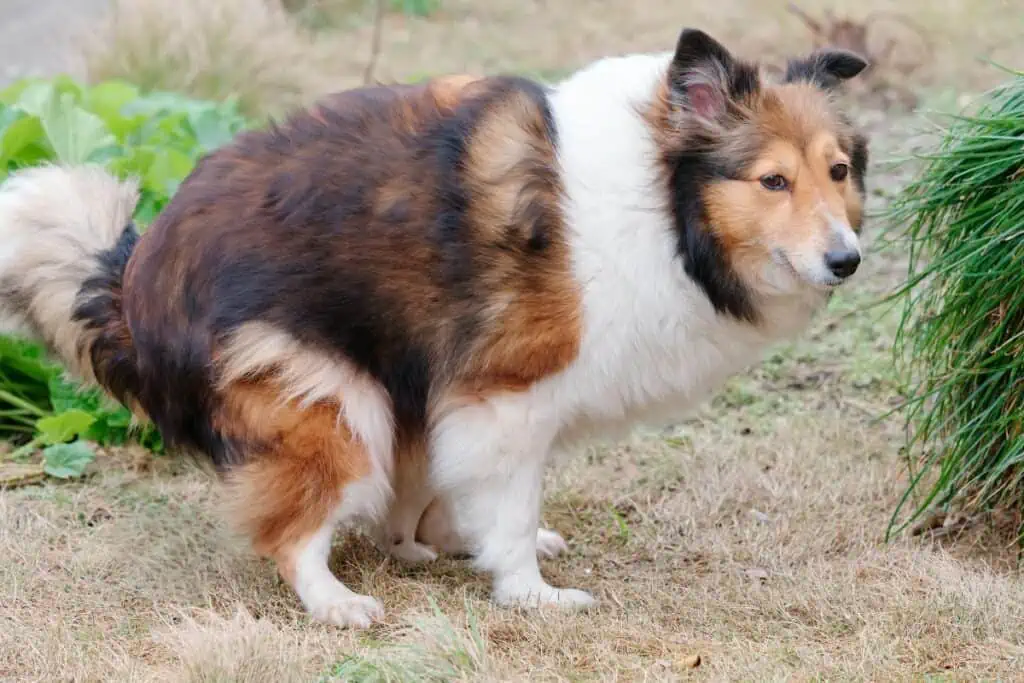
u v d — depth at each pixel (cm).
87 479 995
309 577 805
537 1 2156
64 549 886
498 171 782
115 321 830
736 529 946
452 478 817
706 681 724
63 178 865
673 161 776
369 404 796
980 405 862
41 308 838
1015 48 1780
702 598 841
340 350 786
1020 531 875
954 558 877
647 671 730
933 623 789
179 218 799
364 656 731
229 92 1667
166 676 722
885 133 1545
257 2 1850
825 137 768
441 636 745
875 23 1859
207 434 805
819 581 848
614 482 1030
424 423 820
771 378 1184
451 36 2009
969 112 1436
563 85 826
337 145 799
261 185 796
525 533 826
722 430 1103
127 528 912
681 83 772
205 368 783
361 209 783
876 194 1403
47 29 1944
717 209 771
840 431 1079
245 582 854
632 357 801
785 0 1980
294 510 794
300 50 1822
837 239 745
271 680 707
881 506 962
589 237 776
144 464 1023
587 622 798
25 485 980
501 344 784
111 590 835
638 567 903
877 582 845
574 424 840
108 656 750
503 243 776
